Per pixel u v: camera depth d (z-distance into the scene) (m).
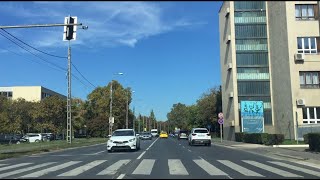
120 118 94.25
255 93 54.06
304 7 44.56
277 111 50.25
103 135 87.75
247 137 43.47
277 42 49.38
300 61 43.91
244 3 55.38
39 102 76.44
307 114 43.56
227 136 58.34
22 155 26.62
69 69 39.72
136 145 29.77
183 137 69.69
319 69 43.62
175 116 169.88
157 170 16.05
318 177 14.04
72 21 21.23
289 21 44.50
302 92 43.56
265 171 15.93
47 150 31.42
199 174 14.70
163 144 44.06
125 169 16.44
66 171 15.80
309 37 44.22
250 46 54.84
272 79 53.06
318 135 25.78
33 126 75.56
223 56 61.38
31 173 15.23
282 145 34.16
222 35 61.91
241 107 49.03
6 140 66.69
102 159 21.77
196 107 96.00
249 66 54.53
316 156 22.84
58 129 75.69
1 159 23.42
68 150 32.53
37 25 21.00
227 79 58.00
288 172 15.63
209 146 38.47
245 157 23.44
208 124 79.94
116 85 95.44
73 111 79.00
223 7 60.16
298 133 42.00
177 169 16.44
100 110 92.62
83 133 101.56
